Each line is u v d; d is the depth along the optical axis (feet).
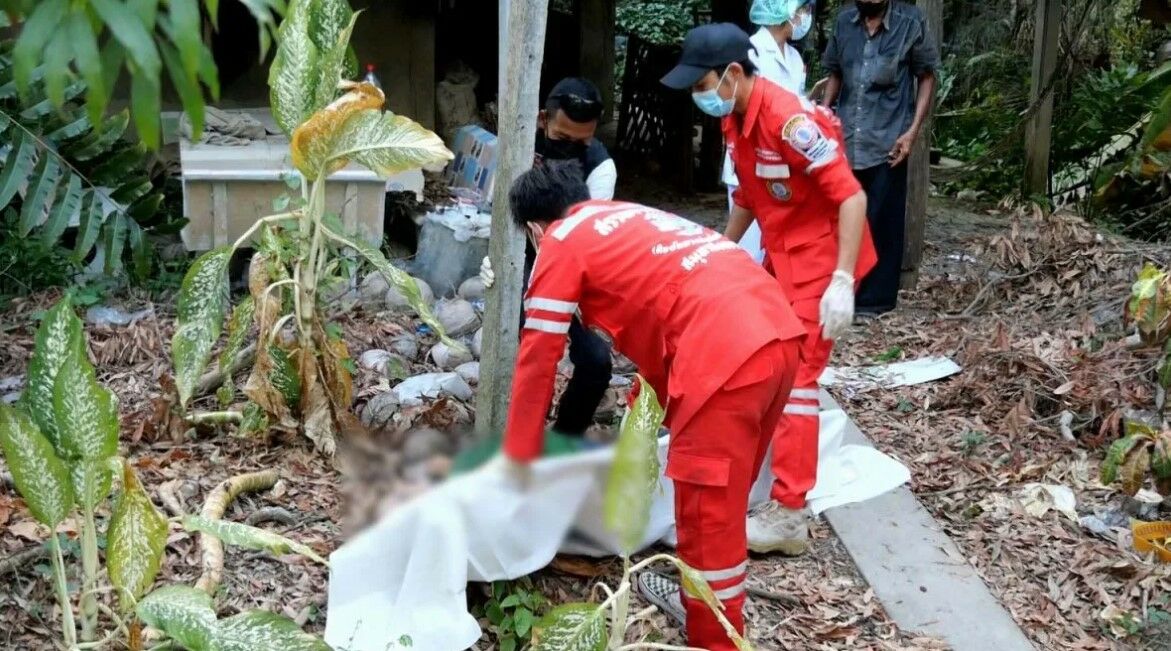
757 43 17.49
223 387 14.11
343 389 13.93
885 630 11.94
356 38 25.03
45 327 10.02
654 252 10.27
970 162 31.63
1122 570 12.81
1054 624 12.16
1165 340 15.66
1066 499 14.30
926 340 19.58
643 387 9.32
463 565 10.33
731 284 10.12
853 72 19.77
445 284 20.61
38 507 9.23
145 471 13.20
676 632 11.53
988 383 17.28
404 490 10.29
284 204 13.88
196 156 19.36
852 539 13.44
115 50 5.42
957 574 12.86
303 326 13.67
